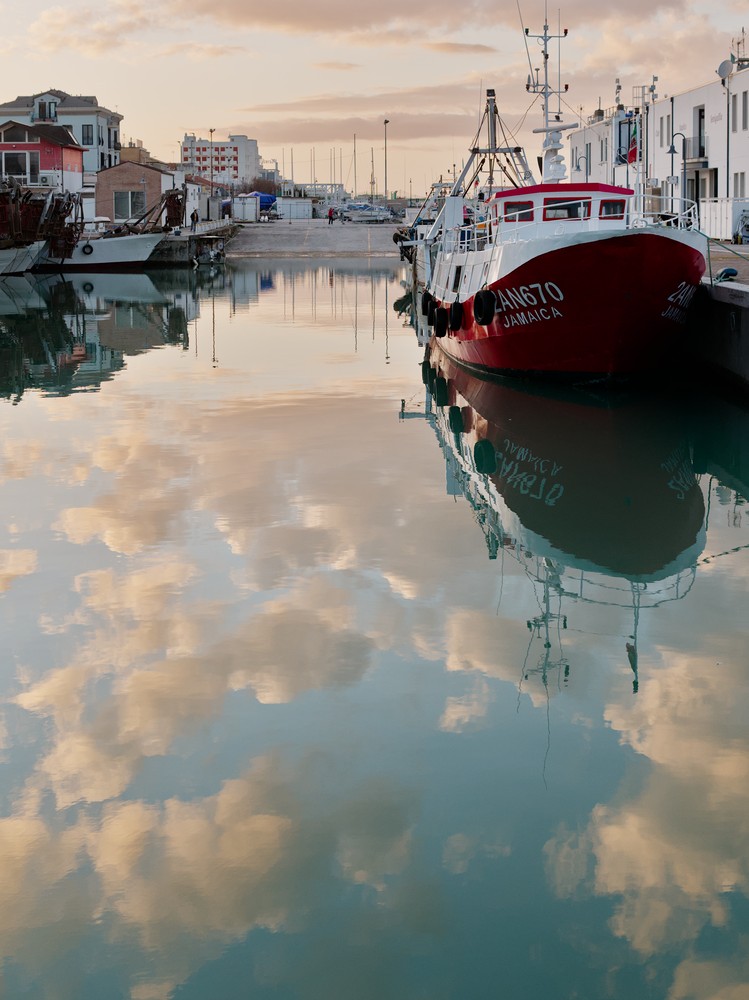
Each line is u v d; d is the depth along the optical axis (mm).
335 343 30297
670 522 12391
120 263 67062
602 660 8461
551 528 12094
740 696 7812
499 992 4875
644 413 18562
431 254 35125
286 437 16812
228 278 60188
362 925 5285
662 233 17906
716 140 49219
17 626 9086
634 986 4895
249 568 10547
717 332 20266
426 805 6332
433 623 9195
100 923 5320
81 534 11633
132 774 6676
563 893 5508
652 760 6871
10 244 57688
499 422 17984
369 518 12320
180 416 18703
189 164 142625
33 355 27672
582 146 67062
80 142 94812
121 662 8344
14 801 6383
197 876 5684
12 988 4926
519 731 7254
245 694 7793
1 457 15422
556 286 18781
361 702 7680
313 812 6246
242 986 4922
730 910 5379
